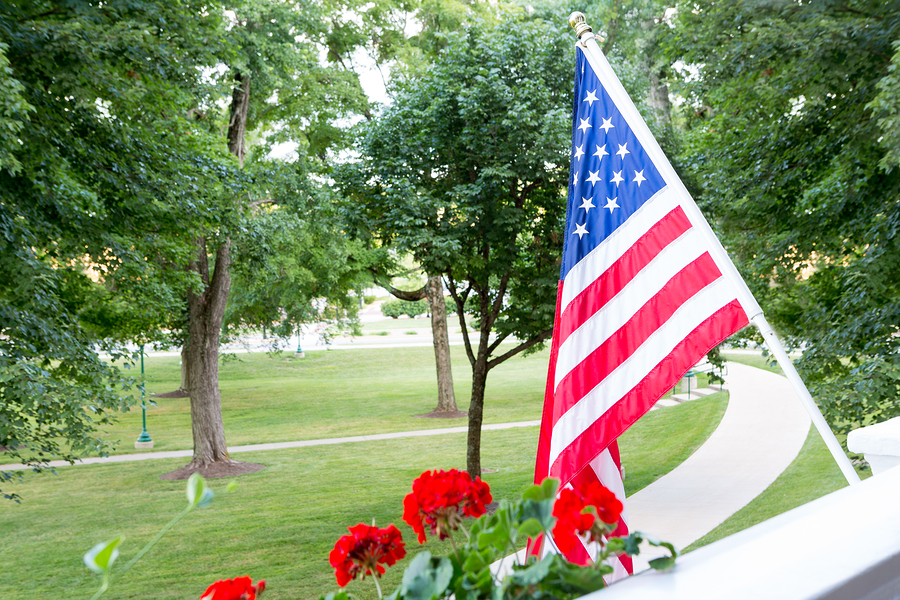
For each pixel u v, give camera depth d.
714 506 13.21
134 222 13.02
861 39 9.02
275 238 22.12
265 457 24.20
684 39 10.50
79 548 14.73
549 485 1.34
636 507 13.66
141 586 11.98
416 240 13.32
